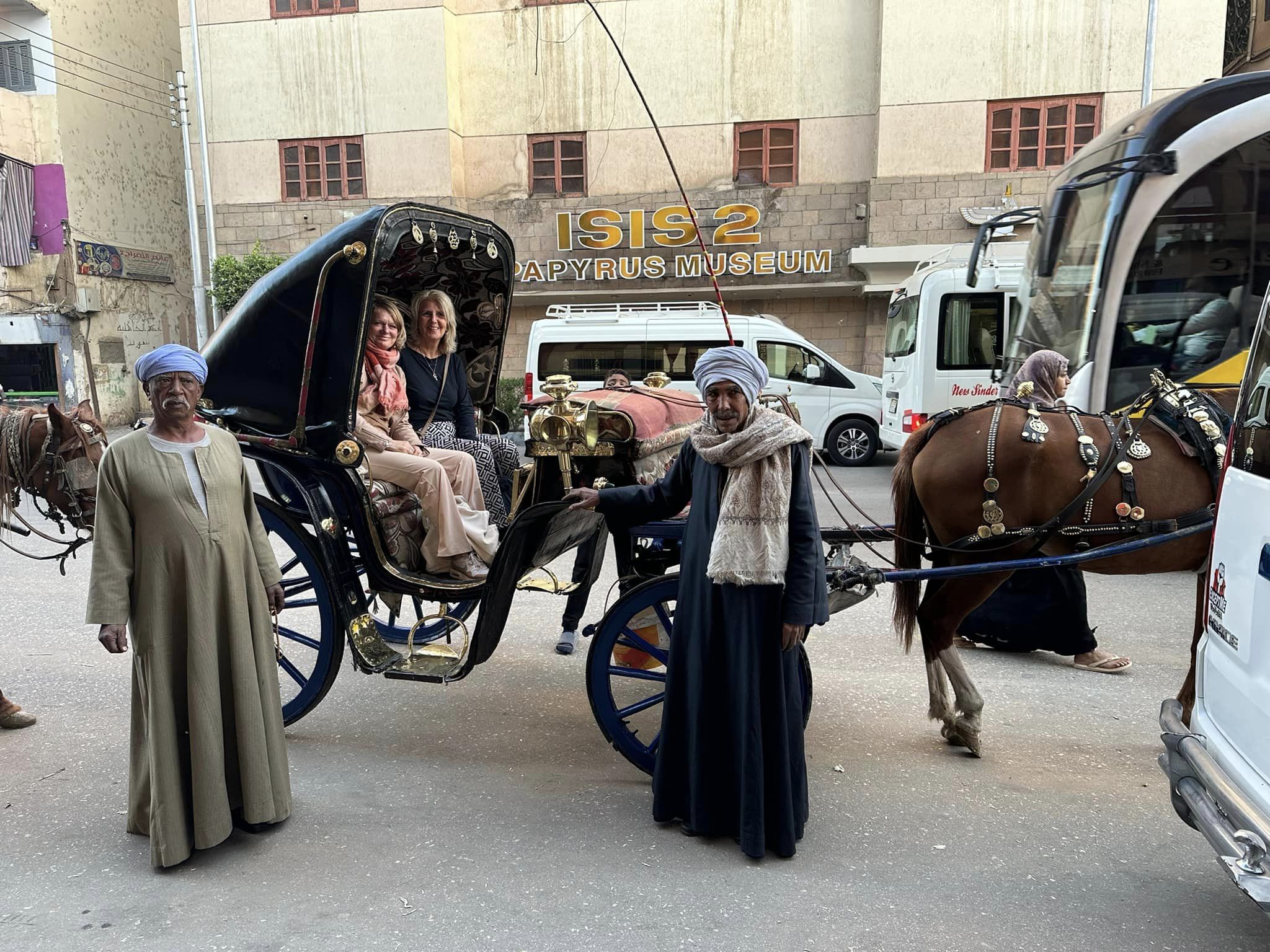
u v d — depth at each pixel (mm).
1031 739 3840
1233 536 2539
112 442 2830
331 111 16500
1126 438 3557
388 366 4086
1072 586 4566
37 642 5246
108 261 18547
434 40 16047
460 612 4492
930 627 3760
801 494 2840
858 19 15445
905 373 11273
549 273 16797
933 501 3738
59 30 17453
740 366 2779
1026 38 14602
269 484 4312
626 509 3232
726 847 3016
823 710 4168
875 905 2680
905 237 15281
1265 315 2559
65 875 2865
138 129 19812
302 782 3500
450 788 3449
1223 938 2520
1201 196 5910
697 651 2947
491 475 4523
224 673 2941
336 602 3703
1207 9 14188
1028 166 14930
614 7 16031
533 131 16562
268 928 2588
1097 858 2934
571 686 4539
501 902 2705
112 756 3746
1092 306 6238
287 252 16906
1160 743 3809
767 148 16047
